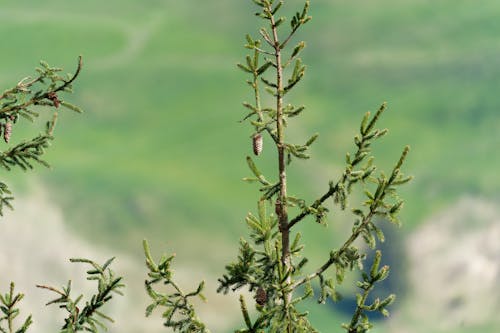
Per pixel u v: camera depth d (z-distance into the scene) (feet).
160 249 258.16
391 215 35.32
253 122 35.86
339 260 35.94
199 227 269.85
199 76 376.27
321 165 300.20
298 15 35.63
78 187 288.51
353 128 328.70
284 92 35.76
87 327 34.12
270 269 36.04
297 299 36.04
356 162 35.37
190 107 362.12
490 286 210.79
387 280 212.43
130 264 240.94
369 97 353.72
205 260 251.80
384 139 327.06
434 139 325.83
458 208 248.52
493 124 332.80
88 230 267.39
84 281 222.69
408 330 198.70
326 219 36.14
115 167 311.68
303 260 36.86
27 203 264.52
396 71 370.53
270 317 35.55
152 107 361.92
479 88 352.90
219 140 334.24
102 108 357.61
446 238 225.76
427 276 209.97
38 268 226.99
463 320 204.23
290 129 326.85
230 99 364.99
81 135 336.90
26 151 37.78
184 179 304.71
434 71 367.86
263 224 36.50
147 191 289.74
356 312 35.65
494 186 270.26
